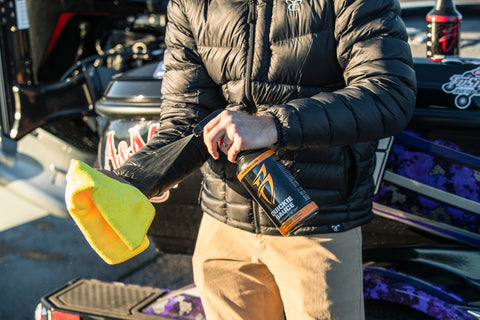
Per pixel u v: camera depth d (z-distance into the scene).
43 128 3.44
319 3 1.28
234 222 1.46
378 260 1.75
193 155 1.41
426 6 2.63
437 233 1.79
